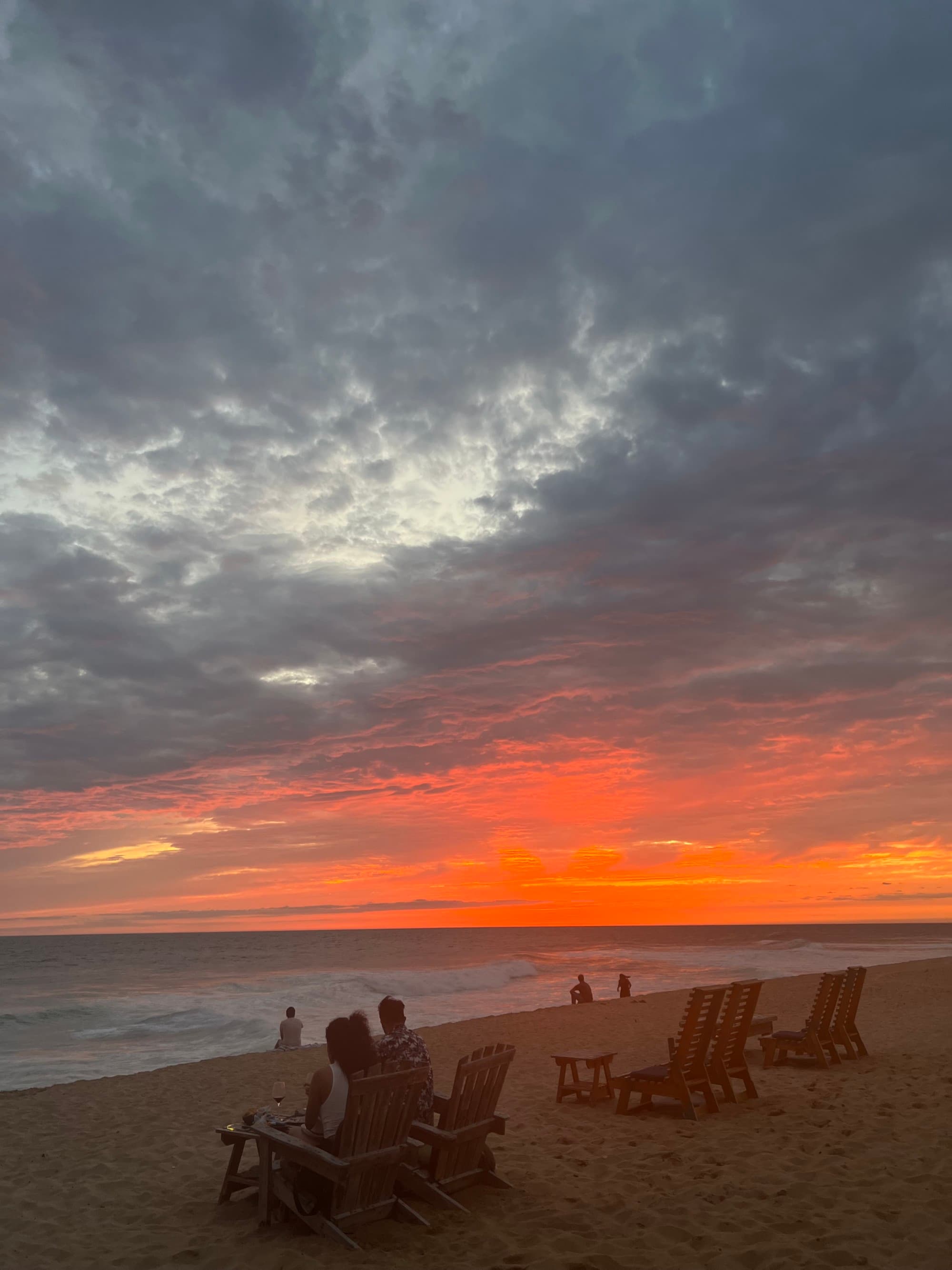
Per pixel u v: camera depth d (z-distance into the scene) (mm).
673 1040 7539
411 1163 5426
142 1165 7082
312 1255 4445
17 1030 22656
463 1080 5383
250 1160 7070
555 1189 5566
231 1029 21797
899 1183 5297
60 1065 16672
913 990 22781
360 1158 4660
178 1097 10789
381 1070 5336
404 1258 4375
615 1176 5820
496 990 32906
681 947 72688
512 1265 4230
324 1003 27891
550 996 30172
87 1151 7770
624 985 25422
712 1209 5000
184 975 48094
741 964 44469
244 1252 4566
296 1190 4867
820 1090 8586
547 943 92875
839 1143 6379
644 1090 7758
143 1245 4887
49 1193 6281
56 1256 4805
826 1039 10414
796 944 77812
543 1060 12570
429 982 34281
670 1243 4500
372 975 36625
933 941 85000
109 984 42188
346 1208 4781
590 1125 7547
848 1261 4113
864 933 130875
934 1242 4297
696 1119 7438
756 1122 7277
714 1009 7797
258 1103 10188
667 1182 5609
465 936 137625
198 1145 7793
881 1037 13086
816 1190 5254
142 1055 17984
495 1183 5602
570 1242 4539
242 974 47156
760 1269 4102
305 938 135625
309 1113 4988
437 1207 5168
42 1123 9336
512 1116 8078
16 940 153500
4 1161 7477
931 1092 8289
